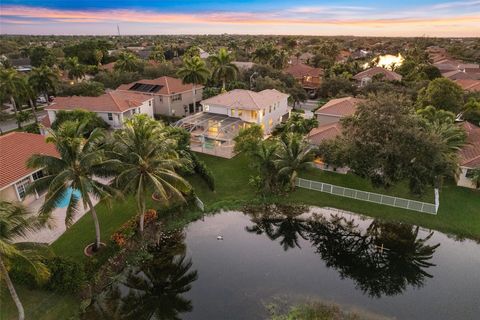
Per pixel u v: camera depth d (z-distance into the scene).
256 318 21.27
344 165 33.94
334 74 85.69
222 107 52.19
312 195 35.88
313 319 21.05
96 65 101.81
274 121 56.12
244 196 35.69
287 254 28.22
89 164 21.28
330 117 49.41
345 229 31.47
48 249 18.48
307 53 144.38
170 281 24.88
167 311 22.33
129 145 24.50
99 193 22.12
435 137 29.33
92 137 23.02
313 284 24.56
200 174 38.50
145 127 25.41
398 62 131.25
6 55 143.38
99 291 23.33
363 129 30.56
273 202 34.94
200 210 33.41
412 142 28.86
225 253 28.02
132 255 26.88
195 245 28.97
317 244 29.86
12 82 57.00
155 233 29.62
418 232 30.30
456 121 48.28
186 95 63.97
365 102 31.50
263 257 27.66
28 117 58.75
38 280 18.27
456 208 32.72
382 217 32.31
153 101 61.59
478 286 24.16
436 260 26.89
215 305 22.45
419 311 21.89
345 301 22.80
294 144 35.09
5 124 60.59
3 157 30.66
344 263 27.25
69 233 27.58
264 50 94.38
